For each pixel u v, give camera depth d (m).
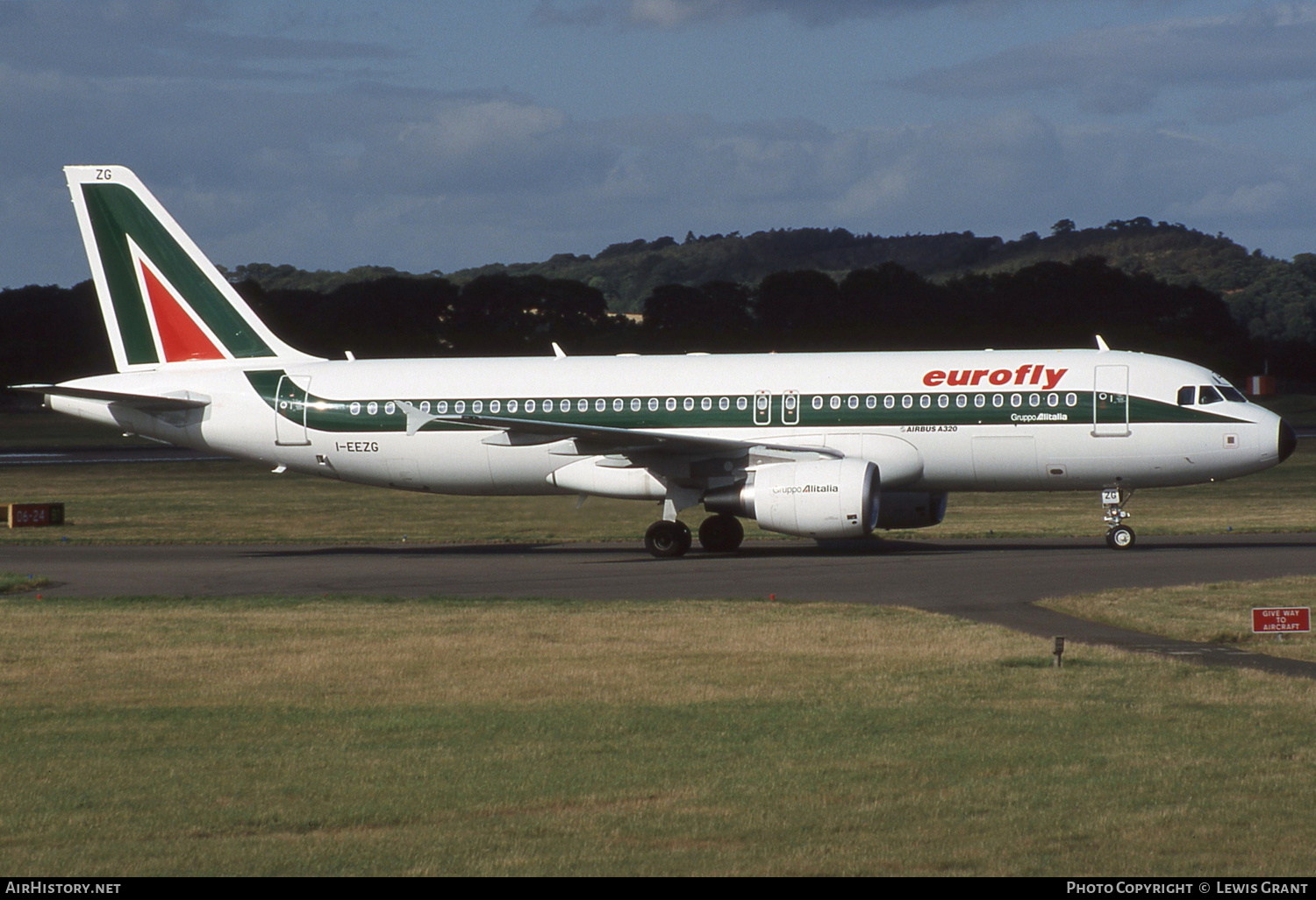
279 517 128.88
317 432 97.12
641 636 55.38
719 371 93.00
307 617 62.12
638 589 72.88
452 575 81.62
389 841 29.84
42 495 157.25
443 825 30.89
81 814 31.84
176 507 140.25
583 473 92.50
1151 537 99.25
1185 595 65.19
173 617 62.47
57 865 28.41
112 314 101.56
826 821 30.95
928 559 84.69
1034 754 36.34
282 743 38.34
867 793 33.03
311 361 100.50
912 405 89.12
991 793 32.88
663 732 39.12
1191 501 132.25
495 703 43.22
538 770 35.28
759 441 90.75
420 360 98.75
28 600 70.12
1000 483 90.06
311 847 29.42
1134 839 29.61
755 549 94.94
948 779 34.12
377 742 38.38
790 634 55.28
